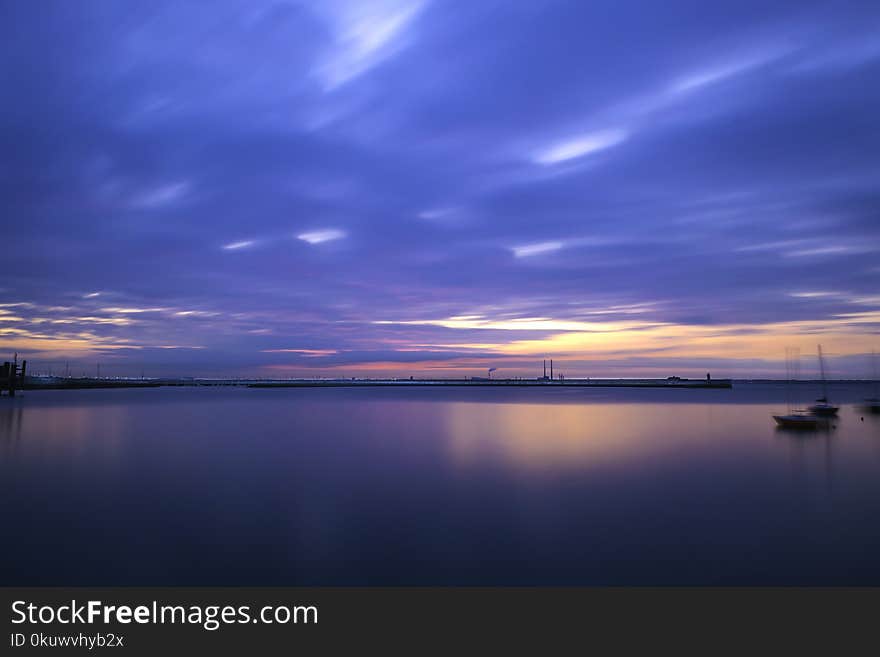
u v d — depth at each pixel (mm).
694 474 24906
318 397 122000
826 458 29828
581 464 27344
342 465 26844
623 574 13148
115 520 17078
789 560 14023
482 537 15602
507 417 57656
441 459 28672
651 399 113188
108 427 43656
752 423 50469
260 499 19781
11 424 45375
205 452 30766
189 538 15391
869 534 16016
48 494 20406
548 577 13000
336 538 15516
